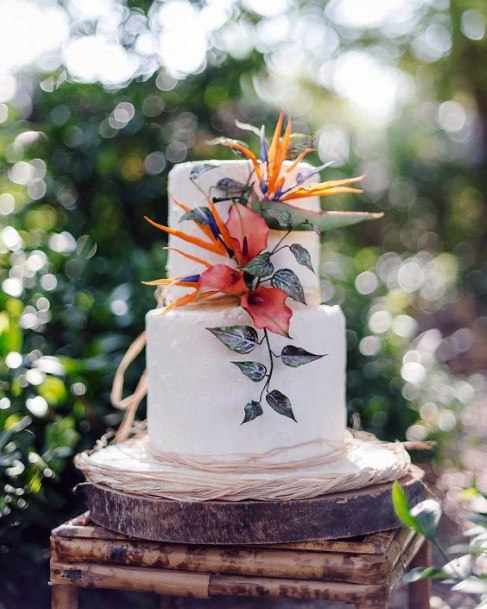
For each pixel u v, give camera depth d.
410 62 8.91
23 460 1.83
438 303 6.90
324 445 1.47
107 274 2.76
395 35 8.70
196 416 1.43
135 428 1.92
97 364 2.17
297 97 5.57
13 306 1.98
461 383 3.61
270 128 3.35
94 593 2.04
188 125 3.26
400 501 1.28
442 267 7.28
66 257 2.47
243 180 1.49
